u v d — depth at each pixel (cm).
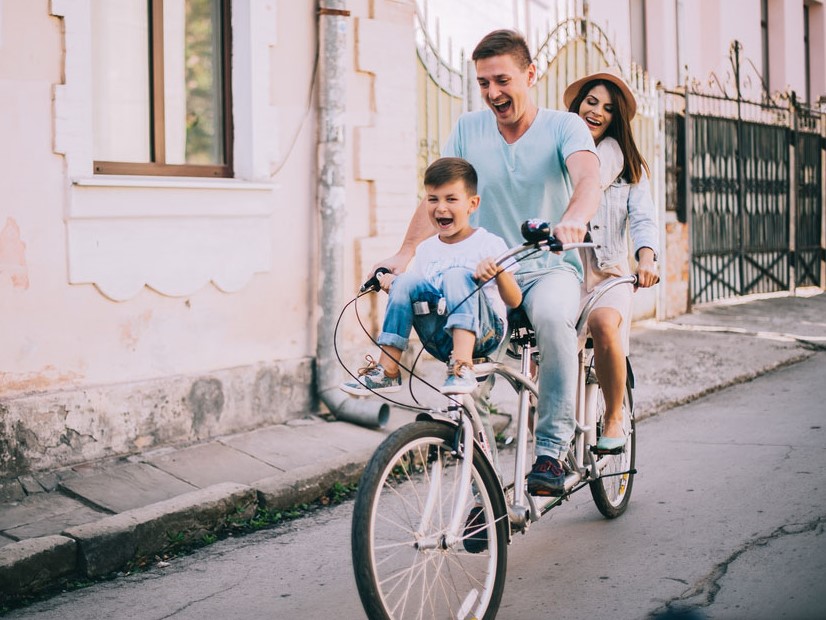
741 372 802
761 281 1248
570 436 355
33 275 489
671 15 1259
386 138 677
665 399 703
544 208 371
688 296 1093
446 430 315
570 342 345
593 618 338
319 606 366
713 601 346
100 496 474
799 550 392
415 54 700
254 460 540
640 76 991
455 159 325
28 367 489
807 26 1641
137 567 419
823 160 1378
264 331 605
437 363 750
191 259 560
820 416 655
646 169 455
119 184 517
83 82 504
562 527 442
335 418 622
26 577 388
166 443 543
